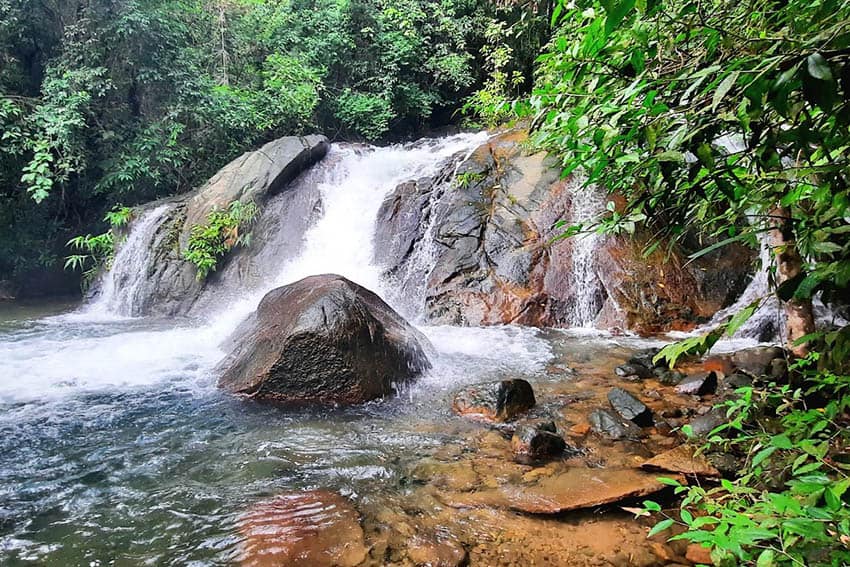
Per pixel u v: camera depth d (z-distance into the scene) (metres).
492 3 13.66
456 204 8.25
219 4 12.61
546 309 6.97
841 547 1.34
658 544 2.30
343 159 10.26
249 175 9.45
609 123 1.45
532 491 2.76
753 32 1.46
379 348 4.59
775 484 2.16
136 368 5.34
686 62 1.64
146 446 3.51
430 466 3.14
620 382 4.60
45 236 10.70
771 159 1.24
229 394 4.50
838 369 2.07
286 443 3.53
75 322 7.96
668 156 1.24
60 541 2.45
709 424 3.30
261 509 2.69
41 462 3.29
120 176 9.98
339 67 13.97
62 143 9.29
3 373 5.16
